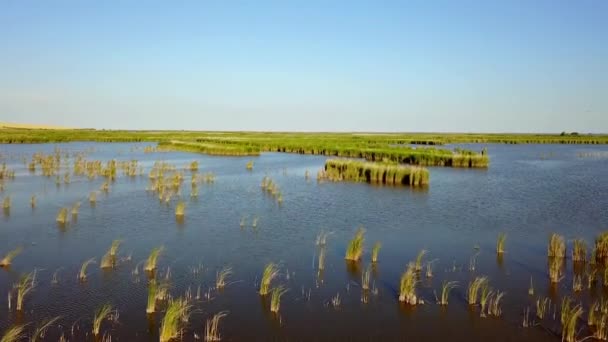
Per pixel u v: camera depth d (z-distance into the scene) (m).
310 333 12.46
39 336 12.13
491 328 12.80
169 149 85.38
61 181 40.69
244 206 30.38
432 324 13.03
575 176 48.25
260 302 14.54
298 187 39.25
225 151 76.50
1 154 68.94
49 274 17.00
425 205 31.19
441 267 18.08
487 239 22.38
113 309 13.95
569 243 21.77
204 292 15.37
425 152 64.19
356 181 43.31
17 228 23.77
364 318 13.41
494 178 46.25
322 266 18.06
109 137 130.00
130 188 37.12
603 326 12.37
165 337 11.96
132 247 20.62
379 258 19.25
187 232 23.34
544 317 13.45
